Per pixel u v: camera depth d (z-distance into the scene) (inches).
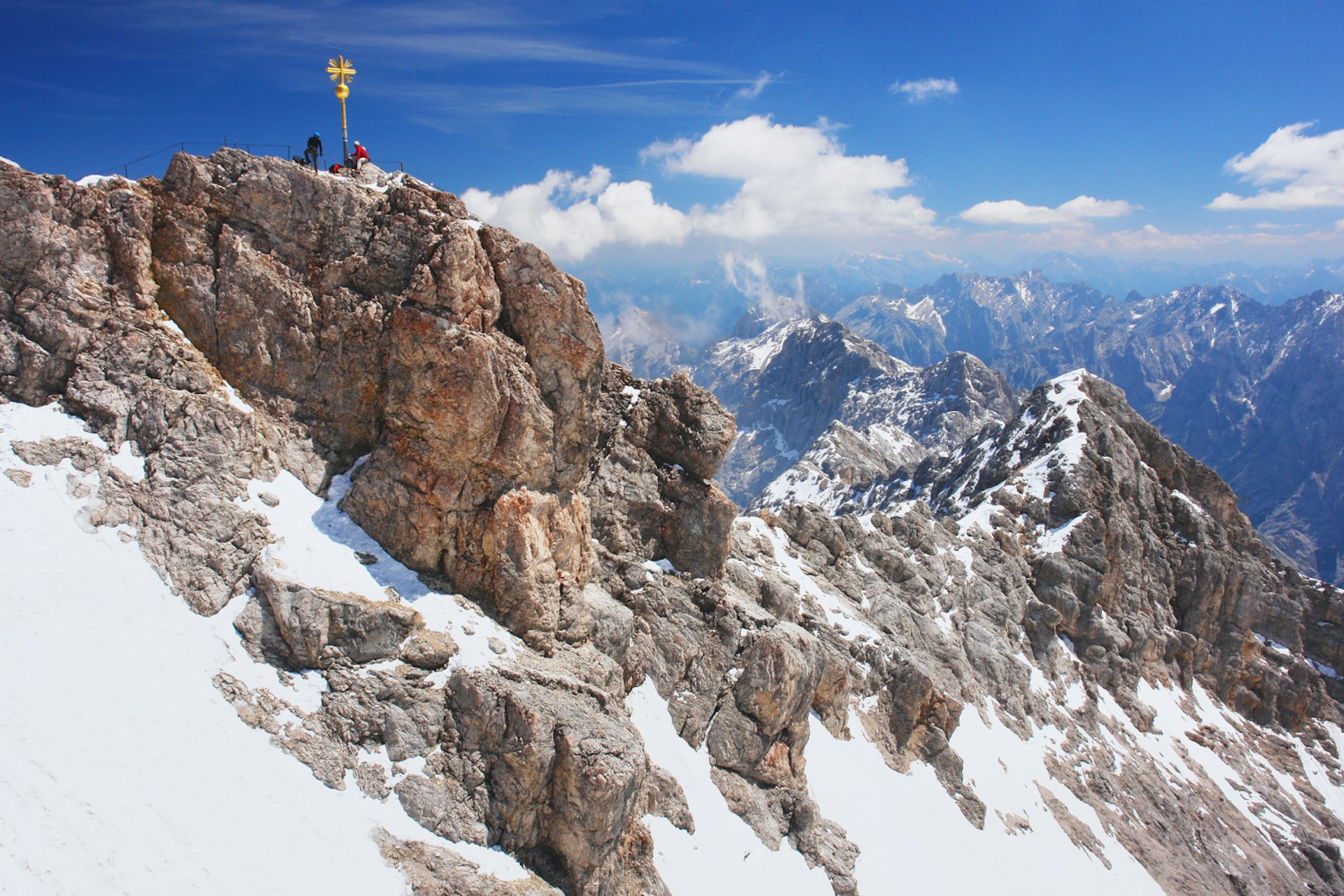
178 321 1545.3
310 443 1605.6
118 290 1473.9
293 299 1598.2
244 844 1086.4
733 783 1838.1
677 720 1867.6
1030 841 2383.1
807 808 1897.1
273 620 1322.6
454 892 1176.2
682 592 2036.2
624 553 2022.6
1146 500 4050.2
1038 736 2906.0
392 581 1501.0
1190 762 3368.6
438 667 1401.3
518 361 1635.1
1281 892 2898.6
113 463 1364.4
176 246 1530.5
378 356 1612.9
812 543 2755.9
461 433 1539.1
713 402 2160.4
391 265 1632.6
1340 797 3722.9
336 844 1152.2
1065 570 3440.0
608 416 2111.2
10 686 1079.0
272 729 1224.8
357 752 1274.6
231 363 1569.9
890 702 2417.6
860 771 2181.3
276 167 1590.8
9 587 1167.0
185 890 1010.1
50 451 1332.4
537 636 1574.8
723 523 2097.7
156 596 1272.1
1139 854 2642.7
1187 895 2588.6
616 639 1768.0
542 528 1642.5
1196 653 3934.5
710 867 1617.9
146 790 1071.6
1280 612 4195.4
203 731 1167.0
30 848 960.9
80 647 1160.8
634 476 2084.2
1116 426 4197.8
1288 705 4074.8
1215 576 4001.0
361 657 1354.6
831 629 2404.0
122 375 1425.9
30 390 1371.8
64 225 1432.1
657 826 1603.1
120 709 1128.2
